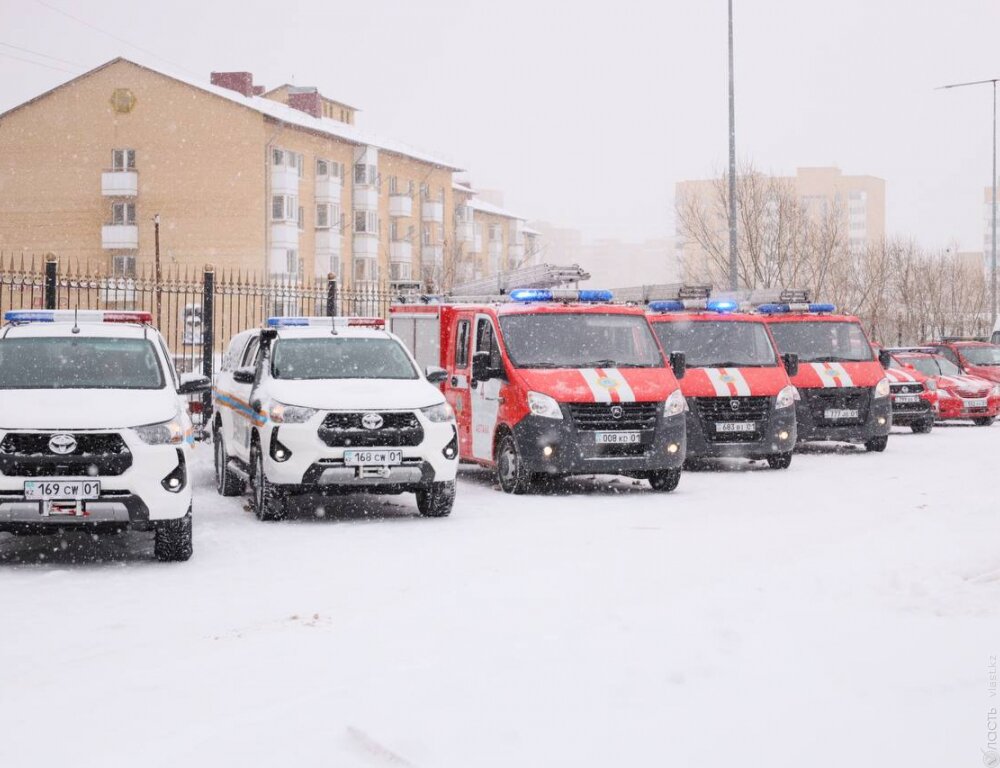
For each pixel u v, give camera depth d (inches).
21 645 273.0
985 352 1214.9
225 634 282.0
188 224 2492.6
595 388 573.0
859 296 1793.8
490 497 568.1
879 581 321.1
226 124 2479.1
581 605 304.2
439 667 238.8
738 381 684.7
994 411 1074.1
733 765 178.9
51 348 435.8
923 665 230.8
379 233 2982.3
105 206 2524.6
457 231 3523.6
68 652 266.2
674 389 585.3
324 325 563.2
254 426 503.2
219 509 532.4
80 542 438.3
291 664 248.7
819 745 186.4
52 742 198.8
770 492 579.2
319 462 471.5
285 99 3002.0
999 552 355.3
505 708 207.9
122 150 2519.7
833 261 1747.0
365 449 471.8
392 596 325.1
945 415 1070.4
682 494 576.1
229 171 2477.9
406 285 892.0
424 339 714.8
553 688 220.4
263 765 183.6
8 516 368.8
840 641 252.1
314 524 478.6
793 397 695.7
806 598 302.4
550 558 384.2
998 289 2568.9
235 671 244.2
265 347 538.3
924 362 1133.7
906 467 696.4
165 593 335.6
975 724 194.7
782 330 820.0
